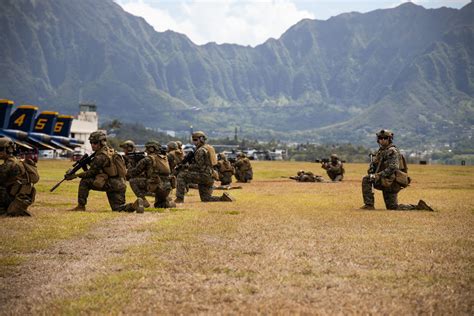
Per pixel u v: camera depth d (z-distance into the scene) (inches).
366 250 327.9
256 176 1624.0
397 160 578.9
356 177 1573.6
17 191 480.1
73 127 3944.4
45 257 310.8
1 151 478.9
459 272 270.8
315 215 518.6
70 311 210.7
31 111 2368.4
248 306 215.6
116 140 5034.5
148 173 583.5
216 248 335.6
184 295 232.1
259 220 474.0
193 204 647.8
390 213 540.7
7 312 209.8
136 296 230.8
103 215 495.8
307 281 253.3
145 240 366.0
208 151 684.7
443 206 630.5
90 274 270.4
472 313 206.1
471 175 1841.8
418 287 242.4
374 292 234.8
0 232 390.9
